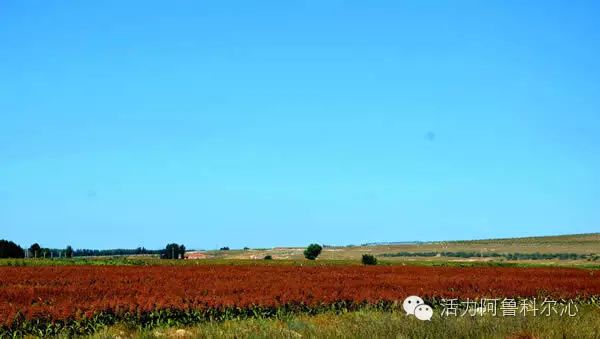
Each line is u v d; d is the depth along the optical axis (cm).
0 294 3170
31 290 3384
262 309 2898
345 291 3478
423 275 5384
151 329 2445
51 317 2472
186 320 2698
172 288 3641
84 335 2334
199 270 5862
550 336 1592
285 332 1809
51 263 7388
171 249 13500
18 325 2400
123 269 5866
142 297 2886
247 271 5775
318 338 1683
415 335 1658
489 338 1609
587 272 6175
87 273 5216
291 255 17875
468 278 4866
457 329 1716
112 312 2650
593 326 1744
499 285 4088
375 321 1961
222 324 2478
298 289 3575
